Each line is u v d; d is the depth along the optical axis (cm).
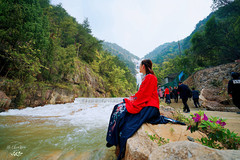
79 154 181
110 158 170
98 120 496
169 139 125
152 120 157
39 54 1009
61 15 3566
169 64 4028
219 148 111
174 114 278
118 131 155
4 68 894
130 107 162
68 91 1433
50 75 1415
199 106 772
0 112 644
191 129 129
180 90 555
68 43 3077
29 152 182
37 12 1079
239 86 222
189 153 66
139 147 115
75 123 423
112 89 3834
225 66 938
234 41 1645
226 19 1848
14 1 890
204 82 1030
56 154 179
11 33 841
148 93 162
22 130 306
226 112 500
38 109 779
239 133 193
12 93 771
